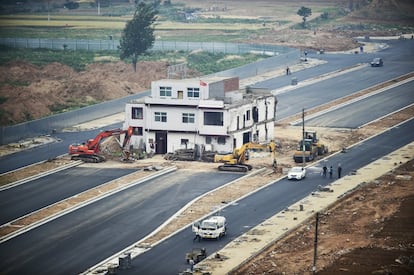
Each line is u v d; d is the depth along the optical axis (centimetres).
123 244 15312
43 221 16512
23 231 15988
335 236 15400
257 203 17412
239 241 15262
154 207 17300
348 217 16412
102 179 19212
